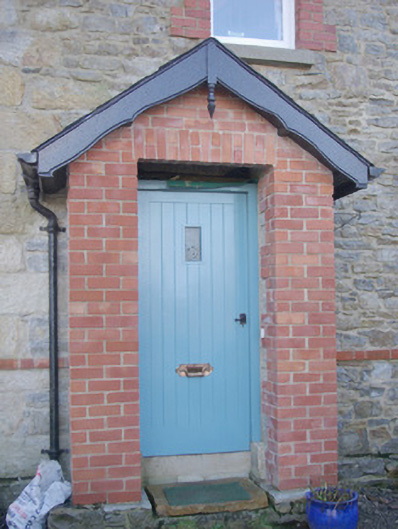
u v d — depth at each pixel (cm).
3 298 470
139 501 414
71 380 408
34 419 469
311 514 413
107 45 505
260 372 485
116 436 412
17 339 470
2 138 480
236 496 439
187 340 484
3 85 484
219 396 486
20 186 479
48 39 495
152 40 514
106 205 419
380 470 529
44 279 477
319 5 550
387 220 555
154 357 477
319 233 455
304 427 444
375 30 566
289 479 439
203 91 438
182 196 488
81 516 399
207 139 438
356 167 445
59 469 443
